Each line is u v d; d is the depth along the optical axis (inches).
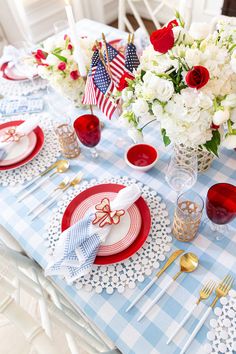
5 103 46.7
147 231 29.0
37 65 41.3
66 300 35.5
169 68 24.6
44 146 39.9
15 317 22.4
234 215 25.9
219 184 28.5
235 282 26.0
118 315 24.9
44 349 21.3
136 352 22.9
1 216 32.8
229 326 23.4
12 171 37.2
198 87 22.2
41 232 30.9
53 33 108.8
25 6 96.6
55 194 34.3
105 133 41.4
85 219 28.8
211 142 26.5
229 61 24.3
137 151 37.6
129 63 34.2
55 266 26.5
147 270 27.0
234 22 25.7
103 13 118.4
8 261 29.7
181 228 27.5
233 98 23.0
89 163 37.6
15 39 100.9
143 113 25.5
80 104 43.8
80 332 28.4
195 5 105.9
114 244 28.1
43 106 46.2
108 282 26.6
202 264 27.3
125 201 29.7
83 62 35.4
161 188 33.8
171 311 24.7
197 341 23.0
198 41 25.6
